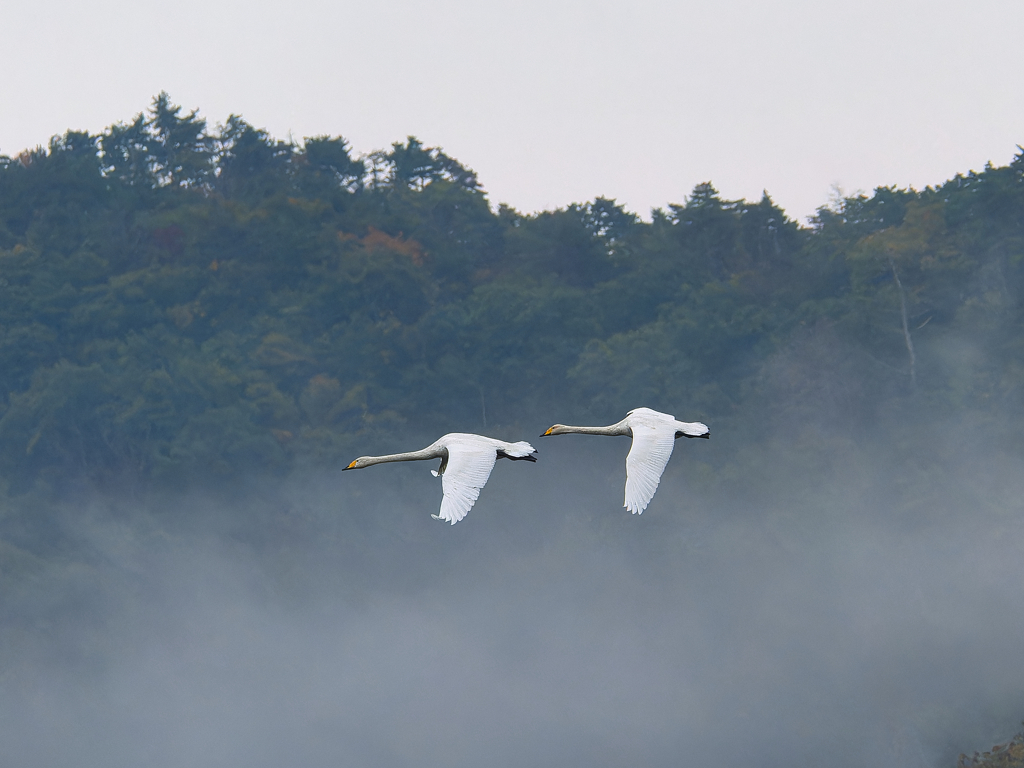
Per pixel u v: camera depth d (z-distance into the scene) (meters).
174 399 84.56
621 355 89.12
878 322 86.56
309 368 93.69
